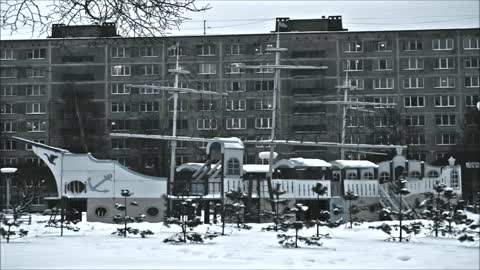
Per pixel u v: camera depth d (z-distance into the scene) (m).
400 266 15.64
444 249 21.44
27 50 91.44
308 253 19.27
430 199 31.36
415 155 88.94
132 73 90.19
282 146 89.31
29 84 91.06
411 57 90.12
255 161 88.50
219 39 90.19
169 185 41.38
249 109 89.69
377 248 21.80
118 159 89.88
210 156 44.81
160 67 89.88
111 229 33.44
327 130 89.12
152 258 17.08
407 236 28.50
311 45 90.38
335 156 88.56
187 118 89.44
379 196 46.38
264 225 37.59
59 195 41.06
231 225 36.81
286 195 43.38
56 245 21.72
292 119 89.38
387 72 90.00
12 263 15.55
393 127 86.25
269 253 19.06
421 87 89.81
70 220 39.31
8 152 90.88
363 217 45.66
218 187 43.75
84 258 16.92
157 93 90.12
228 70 89.94
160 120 89.75
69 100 89.94
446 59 90.06
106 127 90.00
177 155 89.06
